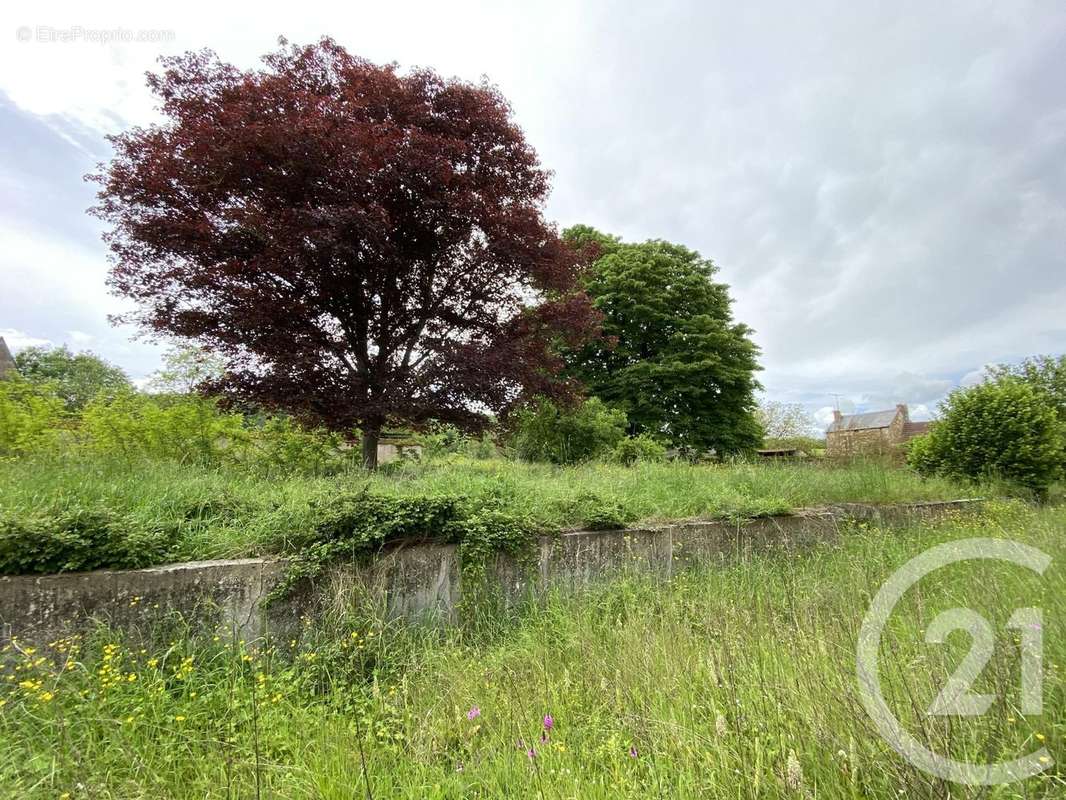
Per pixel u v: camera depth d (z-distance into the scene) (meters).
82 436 5.31
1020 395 9.77
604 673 2.71
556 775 1.92
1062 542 4.50
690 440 19.33
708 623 3.21
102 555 2.78
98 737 2.22
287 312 6.39
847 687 2.02
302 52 6.97
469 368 6.78
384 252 6.51
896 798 1.58
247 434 6.16
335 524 3.36
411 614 3.50
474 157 7.43
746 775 1.70
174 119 6.57
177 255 6.35
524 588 3.93
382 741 2.36
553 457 10.31
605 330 20.25
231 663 2.80
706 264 22.83
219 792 1.95
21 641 2.54
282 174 6.18
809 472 7.60
